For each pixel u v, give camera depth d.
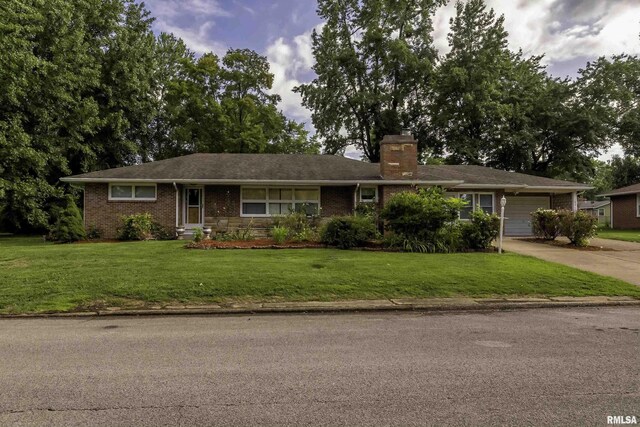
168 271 8.55
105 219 16.47
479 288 7.80
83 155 23.98
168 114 31.84
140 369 3.87
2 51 17.70
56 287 7.33
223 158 19.50
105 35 25.56
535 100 28.91
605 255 12.15
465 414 2.92
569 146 29.20
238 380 3.58
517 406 3.05
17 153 18.45
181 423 2.79
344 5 32.28
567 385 3.45
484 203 19.66
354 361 4.10
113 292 7.12
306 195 17.61
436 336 5.06
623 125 29.45
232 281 7.80
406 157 17.16
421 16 30.98
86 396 3.24
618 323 5.76
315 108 32.84
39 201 20.81
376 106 31.92
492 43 28.12
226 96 33.81
